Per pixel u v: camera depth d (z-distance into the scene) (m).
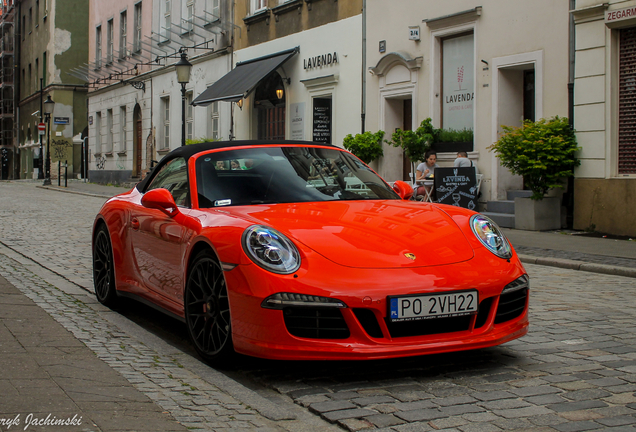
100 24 37.47
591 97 12.20
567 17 12.63
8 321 5.14
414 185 14.92
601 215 12.07
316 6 19.62
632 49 11.71
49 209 18.27
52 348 4.38
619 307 6.28
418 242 4.09
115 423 3.04
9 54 61.75
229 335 4.04
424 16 15.89
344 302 3.68
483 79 14.38
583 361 4.35
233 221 4.19
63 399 3.32
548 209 12.59
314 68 19.77
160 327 5.45
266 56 21.86
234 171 5.00
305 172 5.12
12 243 10.76
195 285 4.42
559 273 8.51
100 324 5.36
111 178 35.75
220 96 21.30
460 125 15.34
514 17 13.65
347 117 18.55
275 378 4.00
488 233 4.34
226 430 3.10
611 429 3.16
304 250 3.89
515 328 4.11
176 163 5.46
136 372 3.99
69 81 46.09
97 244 6.32
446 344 3.81
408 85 16.45
